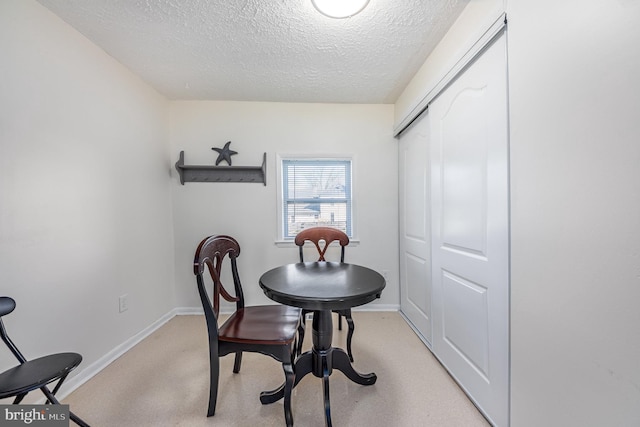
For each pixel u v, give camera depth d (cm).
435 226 177
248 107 257
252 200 260
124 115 194
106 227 176
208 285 258
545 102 91
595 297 76
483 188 127
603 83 73
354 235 264
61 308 144
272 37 162
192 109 255
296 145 261
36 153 133
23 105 127
